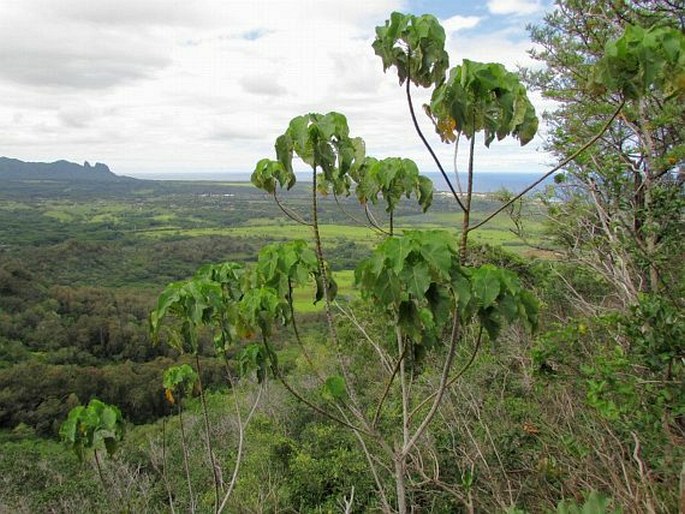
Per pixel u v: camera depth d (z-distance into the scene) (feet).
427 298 6.32
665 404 10.63
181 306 10.35
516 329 19.08
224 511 24.81
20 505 33.47
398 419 20.84
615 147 16.12
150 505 23.91
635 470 11.59
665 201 13.79
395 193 8.75
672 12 15.72
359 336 27.78
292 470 30.22
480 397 17.84
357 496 26.43
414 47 6.93
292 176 8.89
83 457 11.30
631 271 15.55
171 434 46.65
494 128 6.91
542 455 14.82
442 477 16.94
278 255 8.59
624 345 13.43
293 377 46.83
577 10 19.27
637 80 6.12
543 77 22.63
